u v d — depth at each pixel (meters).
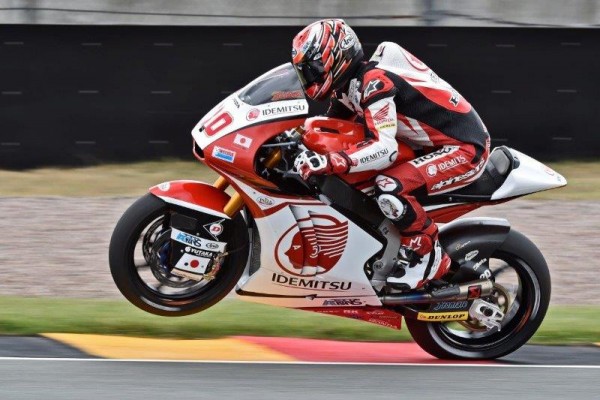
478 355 20.02
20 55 35.00
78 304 22.84
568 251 29.23
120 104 35.44
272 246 18.81
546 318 22.98
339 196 18.83
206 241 18.83
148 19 37.22
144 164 35.66
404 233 18.95
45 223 30.36
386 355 20.16
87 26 35.06
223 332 21.19
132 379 17.30
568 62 35.84
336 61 18.36
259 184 18.47
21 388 16.59
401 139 19.30
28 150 35.41
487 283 19.86
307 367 18.53
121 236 18.59
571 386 17.70
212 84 35.53
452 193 19.39
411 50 35.69
